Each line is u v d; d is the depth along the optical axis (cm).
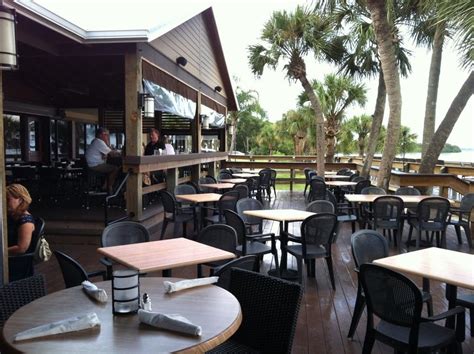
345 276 464
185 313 187
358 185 821
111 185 698
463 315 259
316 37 1074
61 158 1198
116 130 1200
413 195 695
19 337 159
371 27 926
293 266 504
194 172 991
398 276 231
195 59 940
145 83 619
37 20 436
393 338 239
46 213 631
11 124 1008
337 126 1552
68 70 802
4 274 312
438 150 776
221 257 288
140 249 310
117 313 184
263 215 467
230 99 1397
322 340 309
